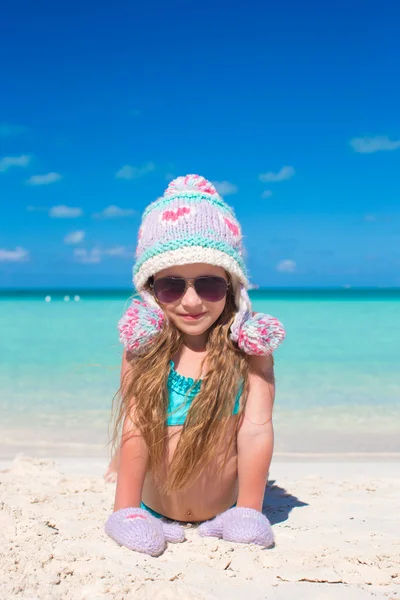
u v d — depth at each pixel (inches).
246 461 103.0
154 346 104.7
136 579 79.3
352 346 527.5
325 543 99.5
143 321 104.3
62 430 221.1
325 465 174.7
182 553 90.7
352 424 236.4
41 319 885.8
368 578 82.6
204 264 104.3
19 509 110.0
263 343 102.5
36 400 281.7
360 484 147.6
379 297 2370.8
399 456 187.6
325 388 321.1
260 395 105.4
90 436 211.6
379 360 436.8
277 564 86.8
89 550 90.4
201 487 103.9
